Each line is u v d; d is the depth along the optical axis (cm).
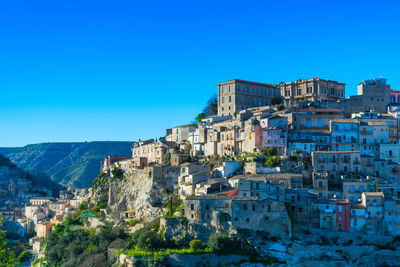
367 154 18025
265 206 14450
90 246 16800
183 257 13900
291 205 15038
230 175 18262
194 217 14850
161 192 18900
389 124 19262
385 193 15525
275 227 14388
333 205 14712
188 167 18200
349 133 18762
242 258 13888
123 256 14625
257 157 18275
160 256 13938
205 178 17875
